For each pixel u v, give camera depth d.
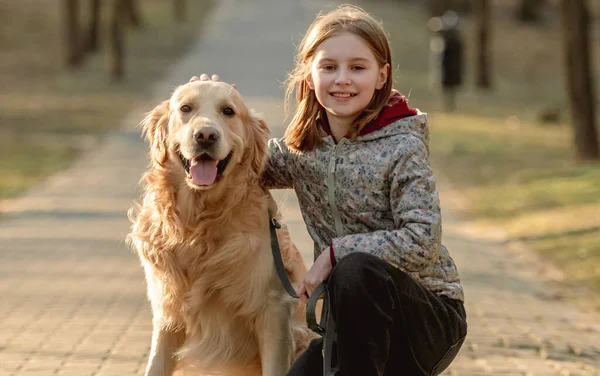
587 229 9.98
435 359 3.64
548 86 29.55
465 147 17.52
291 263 4.46
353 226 3.72
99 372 5.42
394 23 44.03
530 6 44.12
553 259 9.03
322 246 3.86
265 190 4.34
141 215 4.32
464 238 10.16
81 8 45.38
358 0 53.72
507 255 9.39
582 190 12.38
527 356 5.88
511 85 29.41
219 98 4.16
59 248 9.20
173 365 4.32
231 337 4.27
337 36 3.67
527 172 14.55
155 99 24.48
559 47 37.97
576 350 6.06
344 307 3.32
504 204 12.09
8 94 24.91
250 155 4.24
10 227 10.29
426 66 31.34
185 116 4.16
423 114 3.71
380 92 3.73
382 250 3.45
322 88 3.68
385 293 3.34
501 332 6.48
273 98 22.62
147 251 4.24
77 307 7.03
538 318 6.95
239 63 30.67
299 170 3.88
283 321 4.18
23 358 5.70
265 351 4.18
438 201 3.53
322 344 3.69
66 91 25.84
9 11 42.34
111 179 13.62
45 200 11.94
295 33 38.59
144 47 35.38
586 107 15.34
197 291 4.14
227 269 4.11
